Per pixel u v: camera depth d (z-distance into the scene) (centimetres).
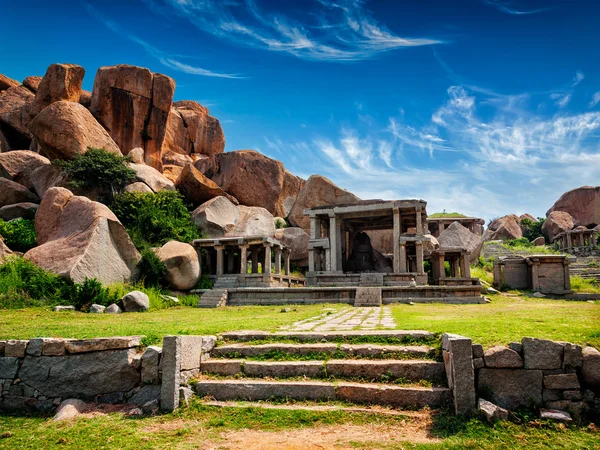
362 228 3384
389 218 3153
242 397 677
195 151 5178
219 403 662
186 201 3425
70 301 1666
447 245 3609
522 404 590
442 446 503
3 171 3069
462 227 3712
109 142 3150
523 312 1276
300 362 724
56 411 695
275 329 923
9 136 4016
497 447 498
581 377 594
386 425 572
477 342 643
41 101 3662
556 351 602
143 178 3139
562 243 4734
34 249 1917
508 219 6091
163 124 4097
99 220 1947
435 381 650
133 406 685
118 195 2767
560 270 2619
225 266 2770
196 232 2828
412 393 620
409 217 3016
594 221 5794
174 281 2153
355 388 644
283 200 4478
